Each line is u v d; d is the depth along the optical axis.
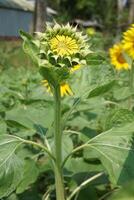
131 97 1.26
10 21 13.15
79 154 1.05
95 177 0.90
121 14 11.41
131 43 1.31
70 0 18.23
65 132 1.00
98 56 0.76
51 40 0.75
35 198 0.95
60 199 0.81
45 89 1.31
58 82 0.77
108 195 0.96
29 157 1.00
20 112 1.01
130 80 1.25
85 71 0.91
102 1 16.97
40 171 0.93
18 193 0.88
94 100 1.19
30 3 13.84
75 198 0.89
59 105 0.79
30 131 0.94
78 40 0.76
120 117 0.80
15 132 1.02
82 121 1.20
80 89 0.86
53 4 17.84
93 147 0.78
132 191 0.40
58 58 0.75
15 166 0.77
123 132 0.79
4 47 4.84
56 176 0.81
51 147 0.91
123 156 0.75
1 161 0.77
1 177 0.77
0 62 3.81
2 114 1.17
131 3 10.27
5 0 13.01
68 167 0.94
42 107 1.09
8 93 1.35
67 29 0.77
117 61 2.03
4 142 0.79
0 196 0.77
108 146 0.78
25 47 0.76
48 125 0.95
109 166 0.75
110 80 0.88
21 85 1.58
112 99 1.38
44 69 0.74
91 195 0.94
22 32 0.76
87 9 17.92
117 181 0.73
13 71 3.13
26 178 0.85
